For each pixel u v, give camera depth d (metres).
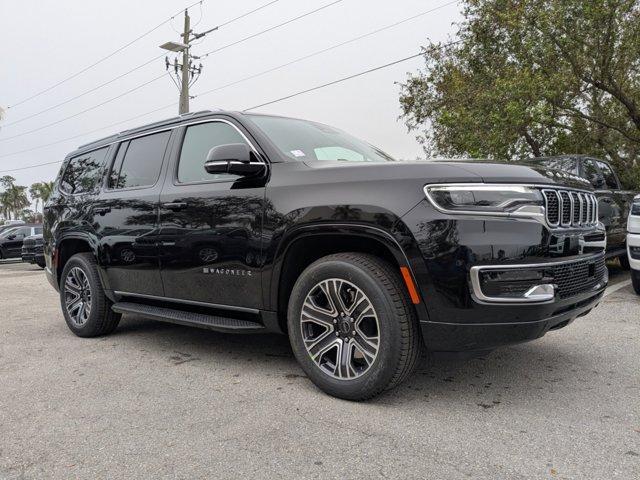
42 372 3.79
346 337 3.06
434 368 3.64
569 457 2.32
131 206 4.35
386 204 2.86
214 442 2.54
